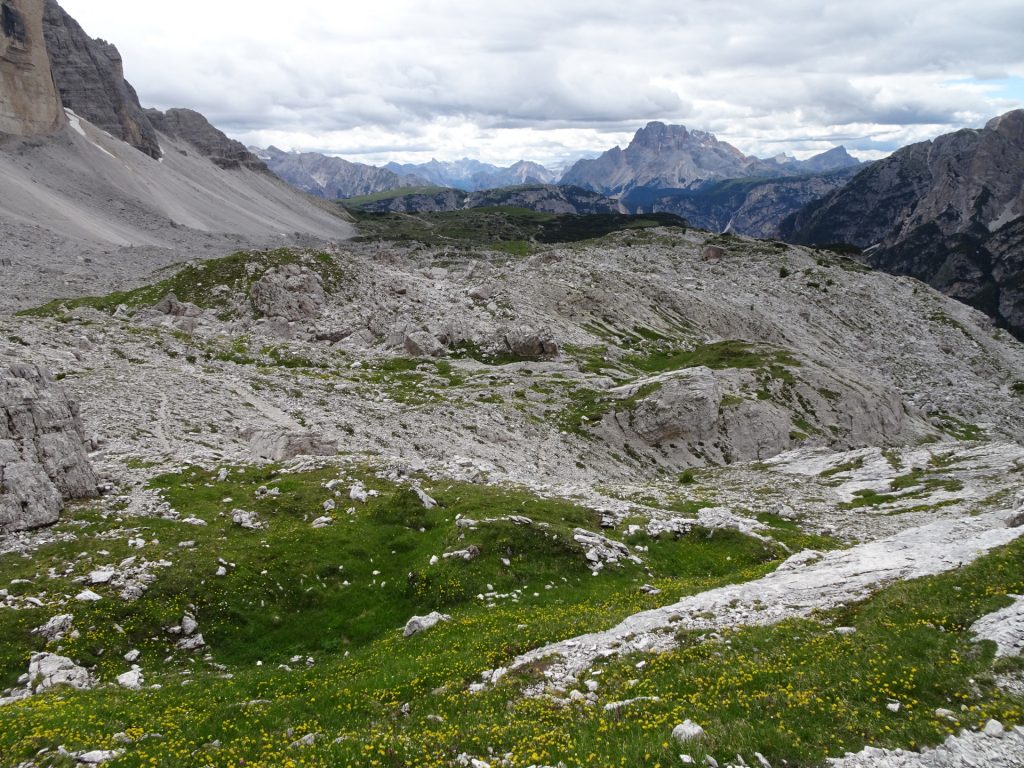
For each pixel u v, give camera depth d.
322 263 138.62
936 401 149.38
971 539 28.83
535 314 136.62
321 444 51.31
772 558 37.75
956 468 62.38
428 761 15.16
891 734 14.92
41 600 26.22
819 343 171.12
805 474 67.00
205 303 124.81
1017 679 16.70
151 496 37.97
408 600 29.92
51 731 16.36
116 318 112.00
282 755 15.77
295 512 37.19
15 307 126.31
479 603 29.23
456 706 18.91
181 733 17.34
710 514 44.06
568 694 19.16
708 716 16.19
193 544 31.59
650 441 82.06
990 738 14.59
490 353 112.25
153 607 26.70
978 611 20.55
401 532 35.06
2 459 33.16
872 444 105.06
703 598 26.33
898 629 20.20
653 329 145.88
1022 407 151.75
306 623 28.11
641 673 19.97
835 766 13.99
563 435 78.44
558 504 41.06
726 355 121.50
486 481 47.19
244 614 27.69
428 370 101.06
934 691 16.75
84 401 57.97
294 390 76.81
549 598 30.02
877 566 27.23
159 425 56.12
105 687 21.53
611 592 30.81
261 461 46.94
